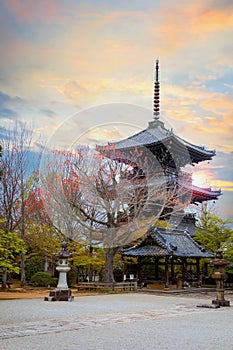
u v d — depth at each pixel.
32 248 25.67
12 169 26.64
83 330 9.41
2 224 23.84
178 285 24.31
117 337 8.58
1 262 18.11
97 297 18.64
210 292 24.02
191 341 8.34
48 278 24.33
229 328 10.18
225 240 27.73
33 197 25.20
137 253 23.73
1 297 18.12
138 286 24.27
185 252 24.22
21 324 10.16
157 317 12.01
